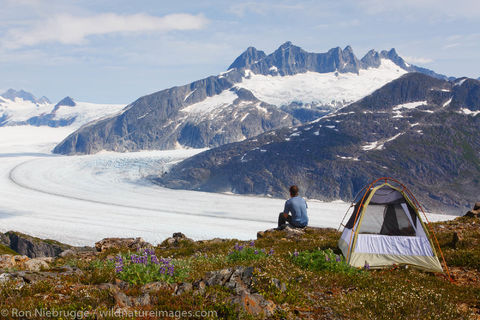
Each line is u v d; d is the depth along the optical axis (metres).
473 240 14.39
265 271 8.87
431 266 11.30
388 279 9.49
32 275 8.12
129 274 8.01
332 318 6.61
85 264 10.70
